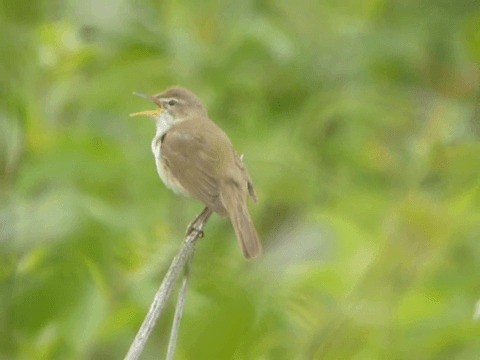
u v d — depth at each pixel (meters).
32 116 12.91
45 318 8.91
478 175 11.19
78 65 14.34
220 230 13.66
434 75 16.56
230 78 15.36
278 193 14.57
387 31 16.55
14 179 11.73
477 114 14.98
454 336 9.03
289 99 16.23
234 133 15.38
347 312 9.03
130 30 14.09
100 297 8.97
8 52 12.10
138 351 8.21
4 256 9.17
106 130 14.31
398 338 9.02
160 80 15.02
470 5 16.55
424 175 13.59
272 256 10.12
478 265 10.79
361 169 15.52
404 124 15.73
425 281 9.45
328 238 9.97
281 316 9.32
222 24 16.00
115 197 12.48
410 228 9.20
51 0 13.32
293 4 17.02
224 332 8.38
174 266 8.78
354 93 15.94
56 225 9.19
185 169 12.23
